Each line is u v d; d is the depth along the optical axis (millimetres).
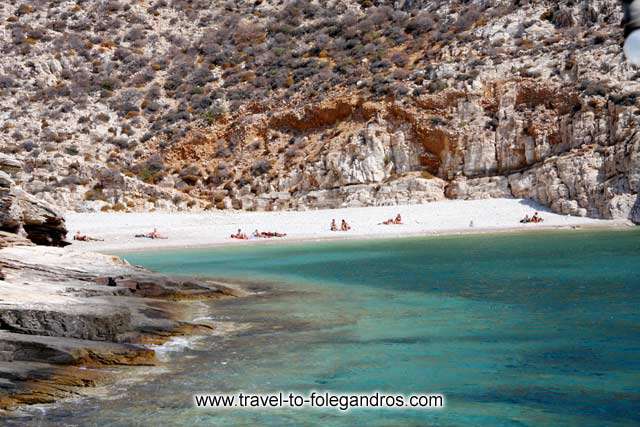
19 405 9914
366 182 56719
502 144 53594
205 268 29562
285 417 9594
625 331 14227
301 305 18719
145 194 60312
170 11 93688
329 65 71750
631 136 46062
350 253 33594
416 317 16469
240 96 71688
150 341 14016
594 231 39844
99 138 69250
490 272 24109
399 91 59562
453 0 73938
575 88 51938
